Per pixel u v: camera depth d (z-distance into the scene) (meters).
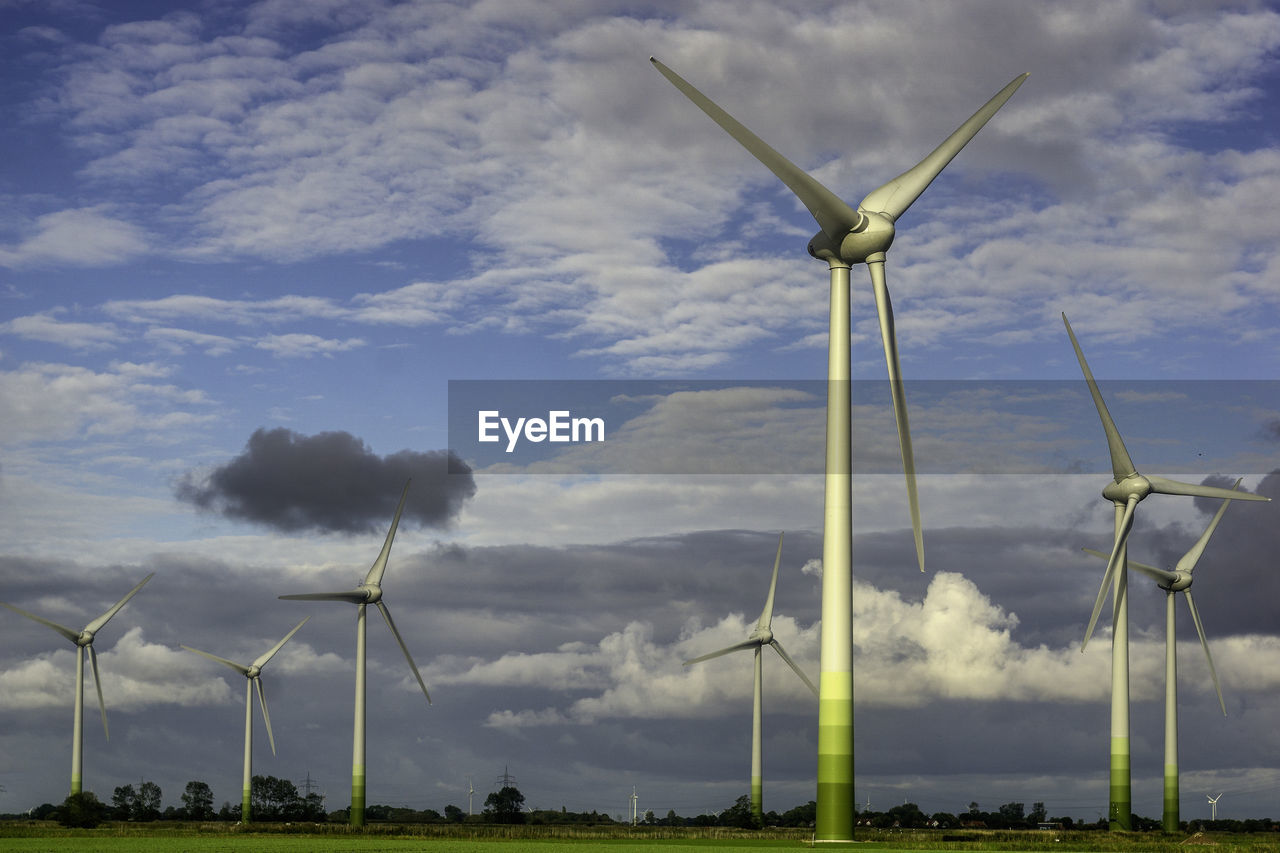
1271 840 63.97
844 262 54.81
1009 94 58.03
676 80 53.25
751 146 53.25
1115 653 84.00
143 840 65.56
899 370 54.38
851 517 52.19
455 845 58.38
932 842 54.59
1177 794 93.62
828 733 50.53
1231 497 80.19
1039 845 54.31
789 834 89.44
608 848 52.28
